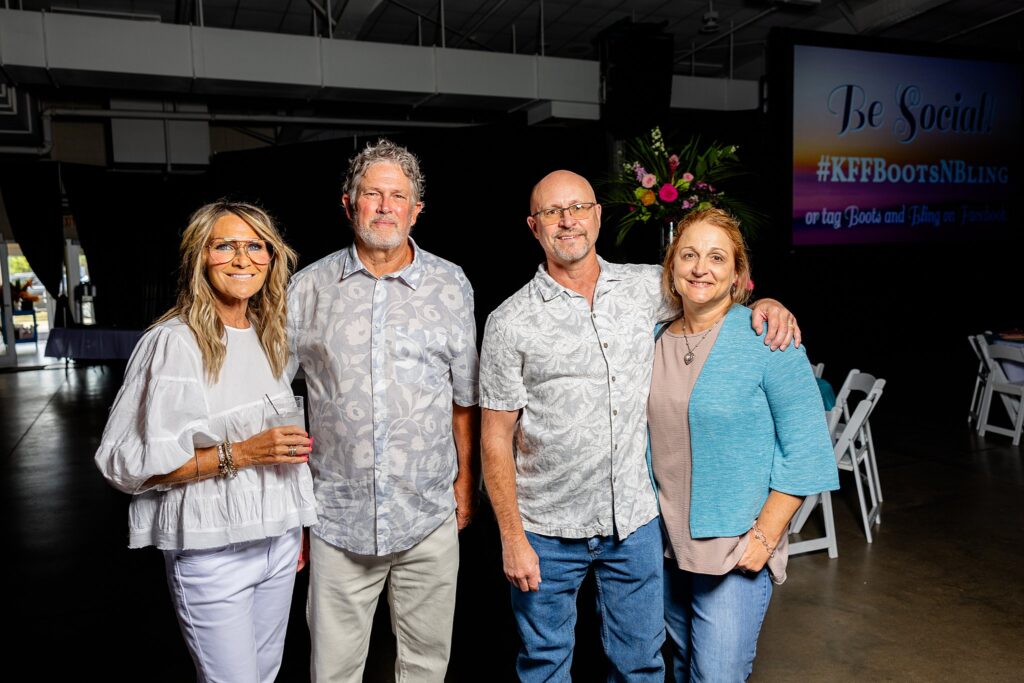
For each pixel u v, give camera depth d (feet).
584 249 5.43
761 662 8.32
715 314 5.37
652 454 5.57
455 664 8.05
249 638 4.91
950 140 24.79
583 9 26.91
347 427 5.46
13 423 23.45
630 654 5.84
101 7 24.89
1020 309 31.65
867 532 11.86
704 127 27.48
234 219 4.75
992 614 9.36
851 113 22.95
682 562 5.25
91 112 31.04
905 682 7.86
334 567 5.60
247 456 4.66
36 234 33.65
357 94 26.25
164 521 4.72
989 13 28.04
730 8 27.25
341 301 5.52
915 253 24.81
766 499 5.19
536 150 24.98
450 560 5.92
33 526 13.60
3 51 21.39
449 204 25.99
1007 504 13.52
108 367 36.65
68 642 9.09
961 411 21.15
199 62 23.24
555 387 5.51
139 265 35.76
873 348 29.27
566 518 5.59
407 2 25.91
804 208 22.63
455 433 6.36
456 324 5.83
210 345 4.72
